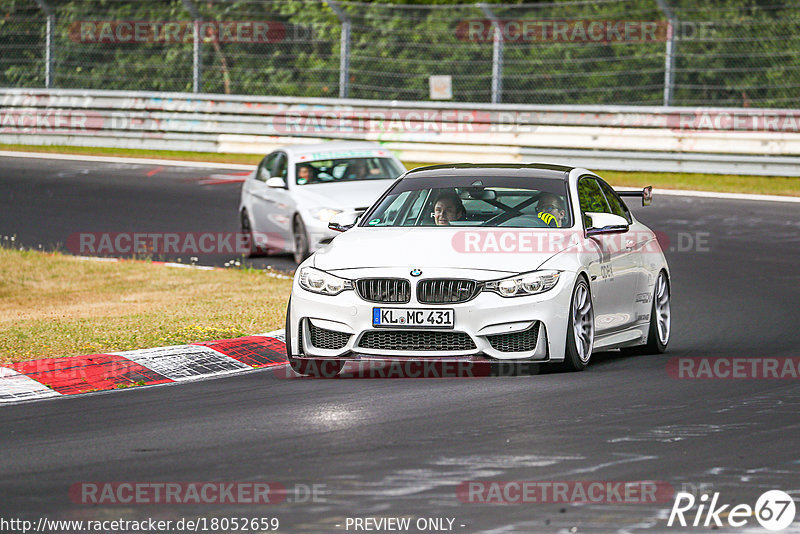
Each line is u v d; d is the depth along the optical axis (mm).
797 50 101125
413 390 32688
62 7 119625
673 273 57938
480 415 29344
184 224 75875
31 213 80438
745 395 31953
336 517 21281
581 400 31109
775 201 81812
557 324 34000
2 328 44312
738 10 102438
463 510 21609
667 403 30828
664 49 104125
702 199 82500
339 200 60219
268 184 62562
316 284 34781
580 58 107438
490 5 97250
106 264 63531
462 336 33656
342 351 34188
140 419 29719
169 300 52094
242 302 50406
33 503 22375
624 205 42000
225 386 34094
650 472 24078
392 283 33938
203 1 117375
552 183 38312
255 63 115750
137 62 118750
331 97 113000
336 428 28125
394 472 24125
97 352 38219
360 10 112750
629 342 38844
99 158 105250
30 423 29562
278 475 24031
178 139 107812
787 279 55750
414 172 40000
